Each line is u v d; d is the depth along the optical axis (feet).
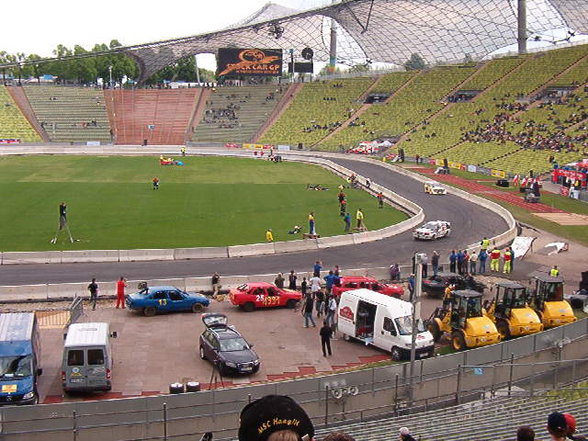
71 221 217.15
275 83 620.08
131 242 189.37
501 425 64.69
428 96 506.89
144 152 475.31
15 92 564.30
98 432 72.38
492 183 328.90
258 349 113.50
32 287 138.41
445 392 85.10
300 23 533.55
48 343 114.42
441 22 496.23
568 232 215.10
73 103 566.36
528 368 91.40
